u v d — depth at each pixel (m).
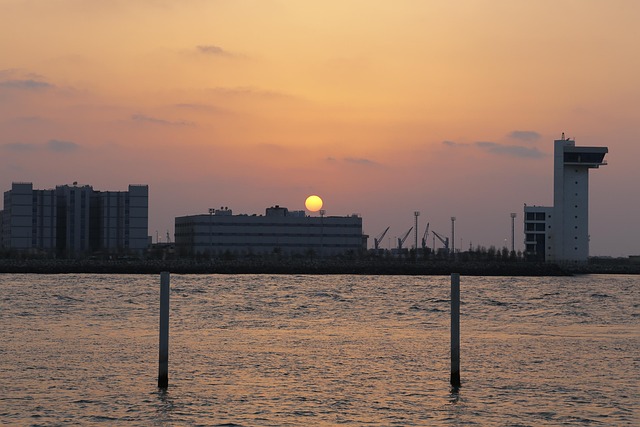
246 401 69.75
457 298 76.38
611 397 72.12
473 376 80.88
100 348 96.00
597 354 95.31
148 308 156.62
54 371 80.69
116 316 137.75
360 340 107.69
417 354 94.75
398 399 71.00
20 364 84.25
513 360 90.50
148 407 67.38
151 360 87.94
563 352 96.88
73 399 69.38
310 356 92.44
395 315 149.75
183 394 71.75
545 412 66.88
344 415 65.75
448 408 68.06
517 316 149.62
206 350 96.00
